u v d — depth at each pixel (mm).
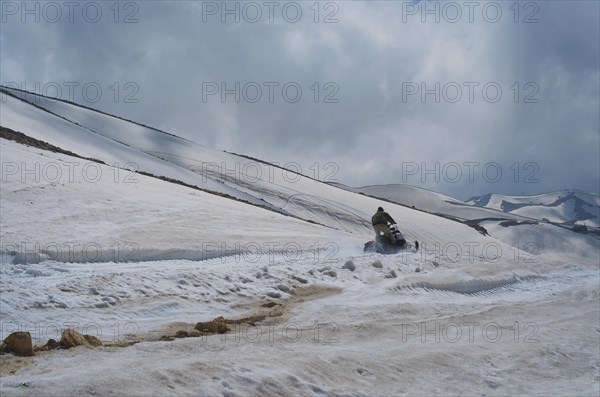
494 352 13641
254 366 9422
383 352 12086
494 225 103188
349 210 57281
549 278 25625
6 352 9688
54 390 7562
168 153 69938
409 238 48781
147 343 10609
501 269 24969
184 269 18438
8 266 17531
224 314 15484
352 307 16656
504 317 18062
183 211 28969
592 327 17703
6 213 22469
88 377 8008
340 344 12539
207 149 77562
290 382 9164
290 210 54750
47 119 56969
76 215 24125
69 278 16453
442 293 20609
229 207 33156
